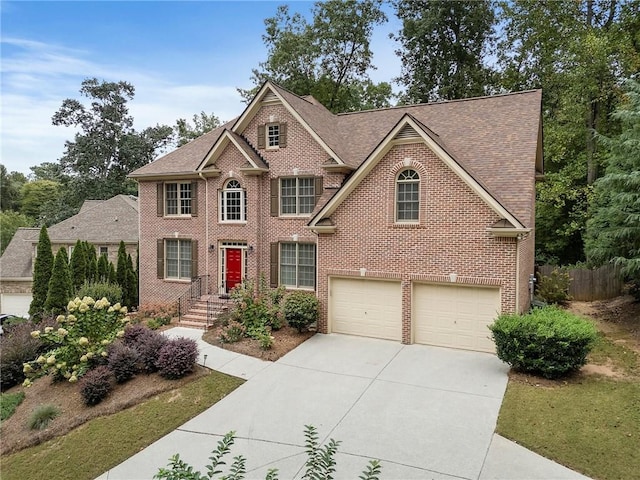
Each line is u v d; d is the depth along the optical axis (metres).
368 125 21.86
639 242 17.27
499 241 14.30
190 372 13.77
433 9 35.53
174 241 23.75
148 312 21.75
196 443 10.02
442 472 8.35
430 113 20.97
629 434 9.26
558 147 27.41
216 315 19.84
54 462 10.13
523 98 19.44
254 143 21.36
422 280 15.63
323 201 18.77
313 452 6.16
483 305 14.95
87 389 12.55
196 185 22.80
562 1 28.55
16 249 36.44
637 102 17.08
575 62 27.33
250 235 21.06
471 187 14.53
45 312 20.75
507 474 8.22
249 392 12.35
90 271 25.47
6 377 15.27
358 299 17.12
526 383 12.09
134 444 10.31
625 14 26.59
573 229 27.53
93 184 50.31
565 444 9.06
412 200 15.87
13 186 70.44
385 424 10.27
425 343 15.98
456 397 11.48
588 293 21.20
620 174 16.53
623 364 13.05
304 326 17.14
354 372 13.48
